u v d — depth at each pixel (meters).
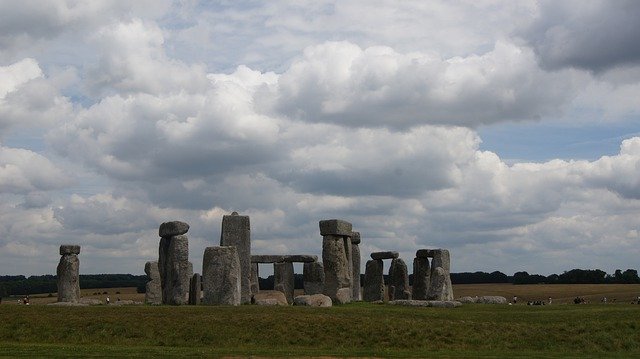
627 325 41.47
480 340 39.09
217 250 48.38
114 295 103.56
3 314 41.31
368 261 68.44
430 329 40.22
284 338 38.50
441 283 60.25
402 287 67.19
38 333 38.56
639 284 117.69
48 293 129.00
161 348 35.78
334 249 55.59
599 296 89.38
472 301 62.06
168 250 52.16
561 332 40.44
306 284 71.56
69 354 32.59
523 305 54.44
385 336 39.16
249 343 37.81
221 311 42.69
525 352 36.94
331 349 36.84
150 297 63.62
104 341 37.66
